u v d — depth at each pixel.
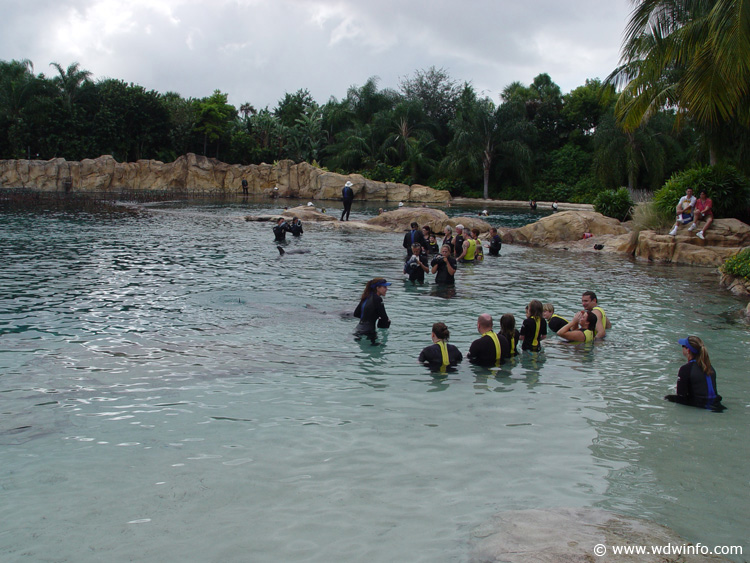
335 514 4.53
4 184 57.19
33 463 5.31
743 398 7.35
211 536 4.21
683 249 19.89
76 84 63.16
